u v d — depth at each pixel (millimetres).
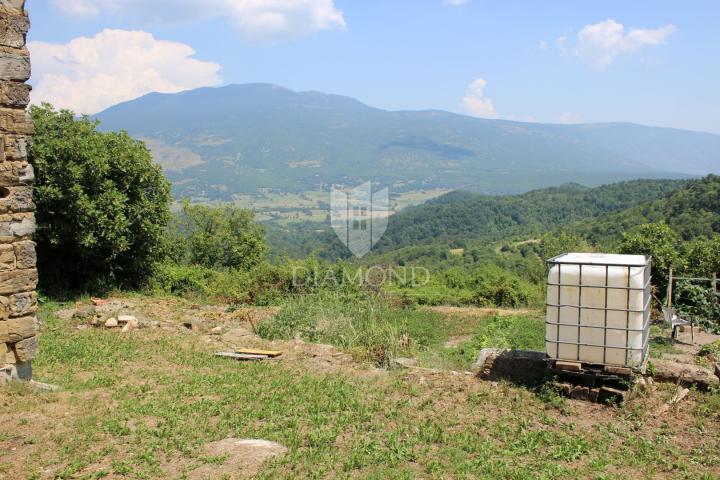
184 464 5223
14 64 7148
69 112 16266
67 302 15016
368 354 10508
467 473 5203
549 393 7281
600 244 32875
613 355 7059
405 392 7707
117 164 16391
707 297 13133
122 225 16109
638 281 6918
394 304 19156
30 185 7410
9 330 7168
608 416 6754
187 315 14227
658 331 12633
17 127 7223
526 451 5742
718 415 6645
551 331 7387
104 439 5777
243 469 5105
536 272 30297
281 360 9828
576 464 5500
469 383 8000
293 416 6676
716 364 7852
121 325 12203
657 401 7023
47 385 7504
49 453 5406
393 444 5797
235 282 19062
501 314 19359
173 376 8406
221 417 6566
